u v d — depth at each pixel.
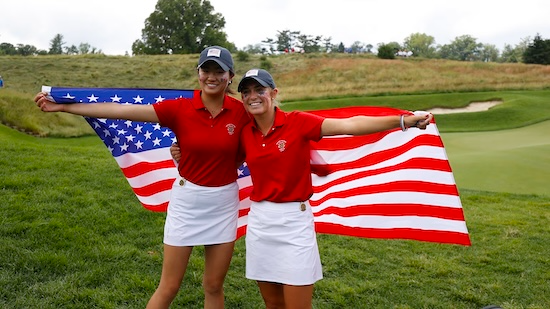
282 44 103.25
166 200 4.30
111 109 3.32
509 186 9.77
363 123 3.10
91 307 3.97
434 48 136.88
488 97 26.52
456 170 11.02
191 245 3.38
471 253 5.75
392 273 5.12
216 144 3.26
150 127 4.14
